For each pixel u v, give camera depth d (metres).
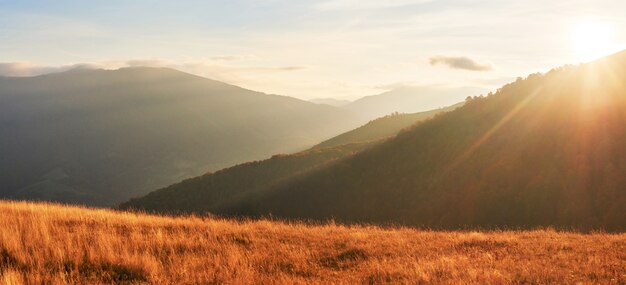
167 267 8.80
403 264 9.80
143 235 11.51
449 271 8.98
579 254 10.91
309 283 8.17
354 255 10.93
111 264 8.49
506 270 9.23
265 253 10.56
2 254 8.59
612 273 8.98
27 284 7.17
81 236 10.33
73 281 7.45
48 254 8.64
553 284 8.09
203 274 8.27
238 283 7.76
